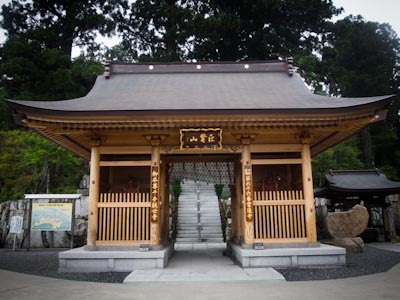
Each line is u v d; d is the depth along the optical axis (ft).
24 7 120.98
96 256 36.19
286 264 36.65
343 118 37.04
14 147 76.48
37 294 25.04
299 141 41.45
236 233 48.42
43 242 62.34
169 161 49.93
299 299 22.89
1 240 63.77
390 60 137.18
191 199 97.04
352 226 54.80
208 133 38.83
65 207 56.24
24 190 78.02
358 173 76.33
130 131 39.88
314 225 39.04
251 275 31.60
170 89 48.98
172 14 126.11
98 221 39.09
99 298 23.58
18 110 35.29
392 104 138.10
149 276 31.63
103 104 40.42
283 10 131.03
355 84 127.85
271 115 36.68
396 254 48.65
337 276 32.07
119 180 48.52
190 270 35.50
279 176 49.01
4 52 101.19
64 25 119.75
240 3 131.44
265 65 57.88
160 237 40.98
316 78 115.24
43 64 101.40
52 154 78.69
